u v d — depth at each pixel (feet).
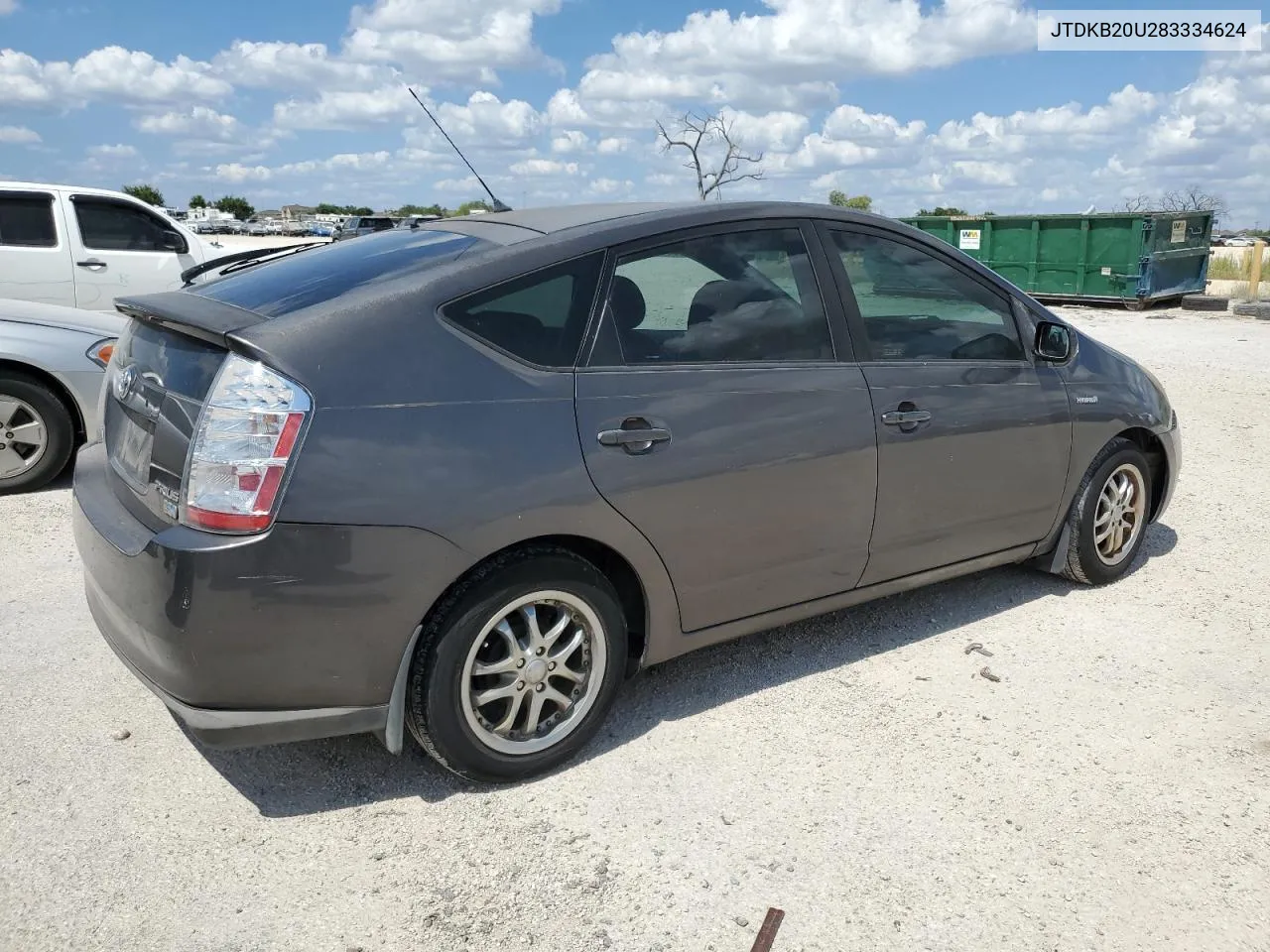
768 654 13.48
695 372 10.88
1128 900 8.73
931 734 11.43
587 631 10.52
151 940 8.16
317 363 8.92
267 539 8.61
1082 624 14.43
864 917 8.51
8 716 11.53
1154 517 16.83
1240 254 107.55
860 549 12.40
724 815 9.89
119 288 33.94
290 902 8.63
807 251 12.11
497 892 8.80
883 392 12.29
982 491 13.51
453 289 9.77
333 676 9.14
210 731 8.95
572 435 9.93
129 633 9.30
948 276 13.41
